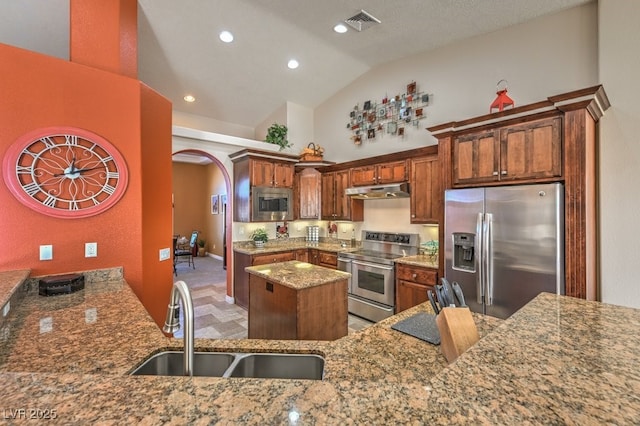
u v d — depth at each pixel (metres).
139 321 1.47
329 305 2.53
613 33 2.59
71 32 2.21
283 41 3.93
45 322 1.45
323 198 5.25
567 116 2.35
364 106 4.84
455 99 3.77
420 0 3.04
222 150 4.83
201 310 4.39
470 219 2.83
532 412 0.52
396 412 0.51
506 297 2.60
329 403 0.53
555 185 2.34
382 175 4.27
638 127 2.48
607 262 2.62
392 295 3.73
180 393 0.56
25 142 1.95
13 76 1.92
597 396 0.58
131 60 2.53
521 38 3.23
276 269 2.86
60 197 2.07
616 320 1.06
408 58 4.27
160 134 2.74
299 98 5.35
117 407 0.51
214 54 4.06
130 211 2.34
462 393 0.58
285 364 1.22
